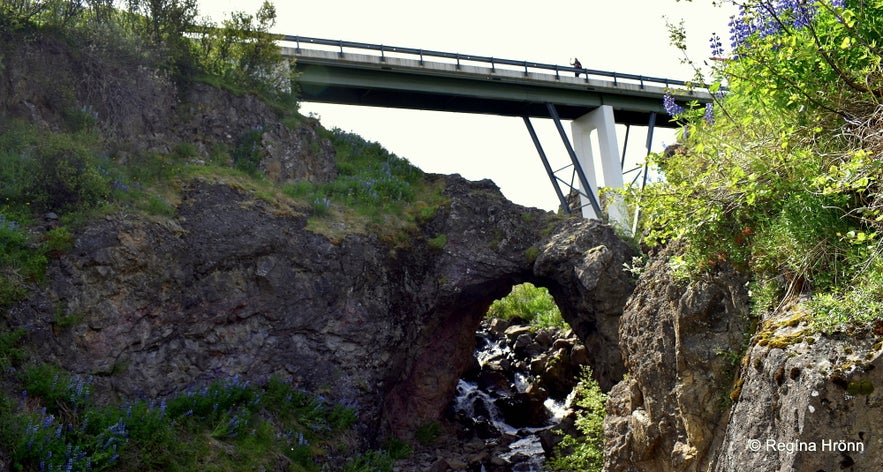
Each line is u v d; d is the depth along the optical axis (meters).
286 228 14.47
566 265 16.86
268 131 17.12
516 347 22.05
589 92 26.06
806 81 6.42
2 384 9.06
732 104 7.67
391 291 15.65
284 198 15.41
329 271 14.61
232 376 12.86
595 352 17.08
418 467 14.84
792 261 6.07
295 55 20.78
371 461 13.87
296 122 17.92
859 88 6.00
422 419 17.08
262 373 13.33
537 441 17.08
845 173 5.41
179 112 16.23
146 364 11.77
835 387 4.56
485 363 21.66
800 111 6.45
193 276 12.86
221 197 14.15
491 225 17.89
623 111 27.67
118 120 14.44
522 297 27.45
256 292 13.62
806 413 4.64
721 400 7.17
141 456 9.48
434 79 23.22
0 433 8.10
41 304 10.40
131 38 15.26
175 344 12.34
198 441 10.66
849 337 4.80
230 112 17.02
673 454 7.63
